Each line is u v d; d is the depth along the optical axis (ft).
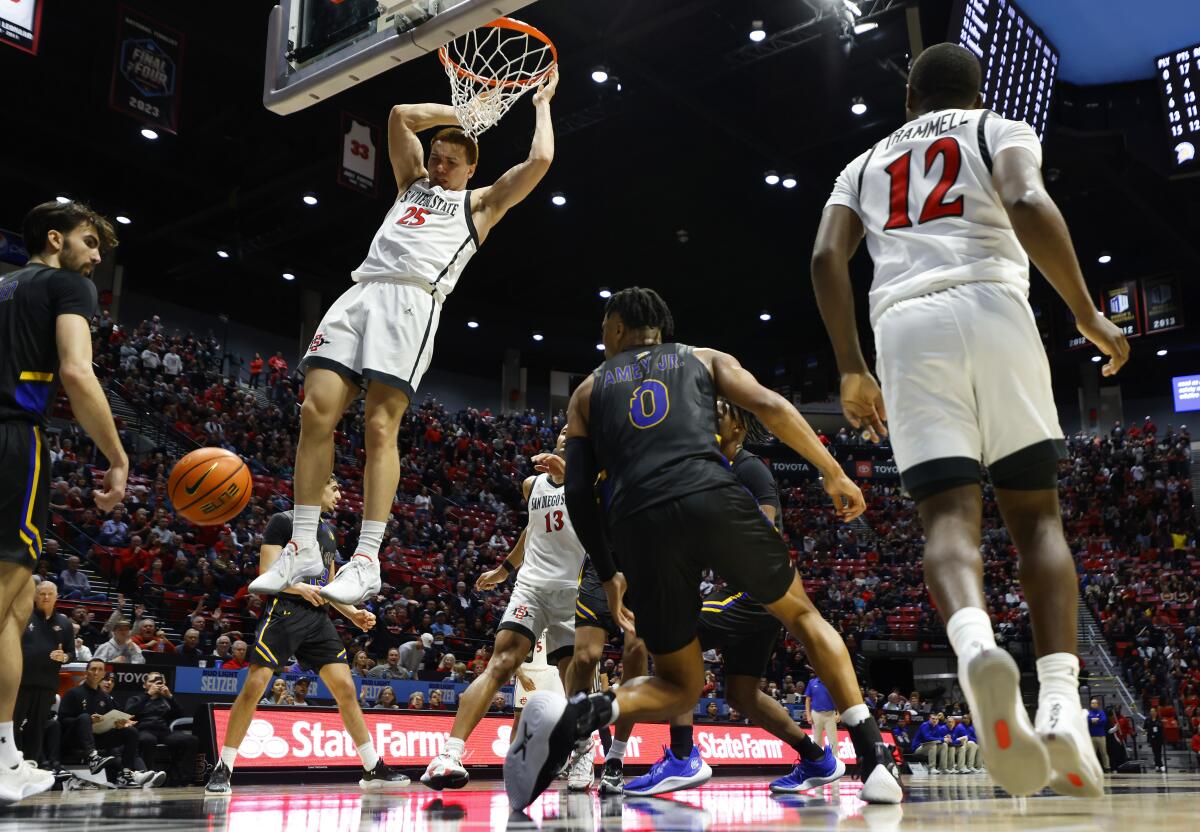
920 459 6.78
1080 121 76.02
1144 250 92.68
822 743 33.63
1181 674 67.97
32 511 9.76
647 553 8.78
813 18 57.47
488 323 103.04
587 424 9.69
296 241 88.17
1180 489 94.63
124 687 29.12
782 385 110.63
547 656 16.56
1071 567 6.70
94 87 56.24
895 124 71.87
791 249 92.38
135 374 67.87
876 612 75.61
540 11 60.29
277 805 10.85
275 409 76.64
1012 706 5.45
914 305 7.12
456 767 12.59
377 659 44.91
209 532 50.96
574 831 6.57
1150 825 6.48
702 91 68.85
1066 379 110.11
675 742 13.52
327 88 16.60
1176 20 64.90
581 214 85.61
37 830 6.63
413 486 76.69
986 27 51.44
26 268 10.38
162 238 81.00
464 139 12.72
